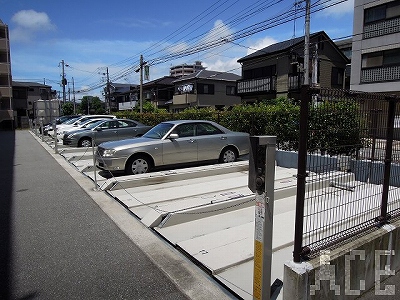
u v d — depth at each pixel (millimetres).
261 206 2338
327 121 3430
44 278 3123
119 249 3746
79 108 58906
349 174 5035
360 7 18828
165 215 4570
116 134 12406
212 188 6199
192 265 3320
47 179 7738
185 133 8094
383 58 18109
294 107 8844
